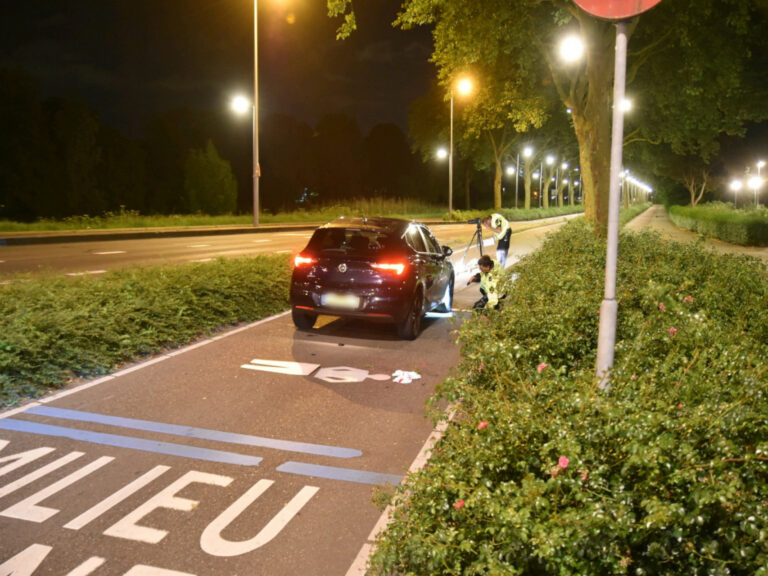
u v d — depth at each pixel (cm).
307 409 589
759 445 254
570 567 237
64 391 613
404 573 268
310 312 886
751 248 2745
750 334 566
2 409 558
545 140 7238
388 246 874
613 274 457
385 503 315
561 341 521
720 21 2556
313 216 4641
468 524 267
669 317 537
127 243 2336
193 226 3266
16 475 437
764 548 226
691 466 254
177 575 332
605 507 245
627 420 286
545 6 2366
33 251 1892
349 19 1528
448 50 2167
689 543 233
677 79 2916
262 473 453
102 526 376
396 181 10250
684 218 4772
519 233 3634
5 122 5250
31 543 356
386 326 984
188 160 6106
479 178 11600
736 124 3500
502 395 350
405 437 529
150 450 485
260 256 1317
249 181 8206
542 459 291
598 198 1892
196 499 413
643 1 431
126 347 739
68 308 785
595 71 1844
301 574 336
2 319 701
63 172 5659
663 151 5406
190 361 738
